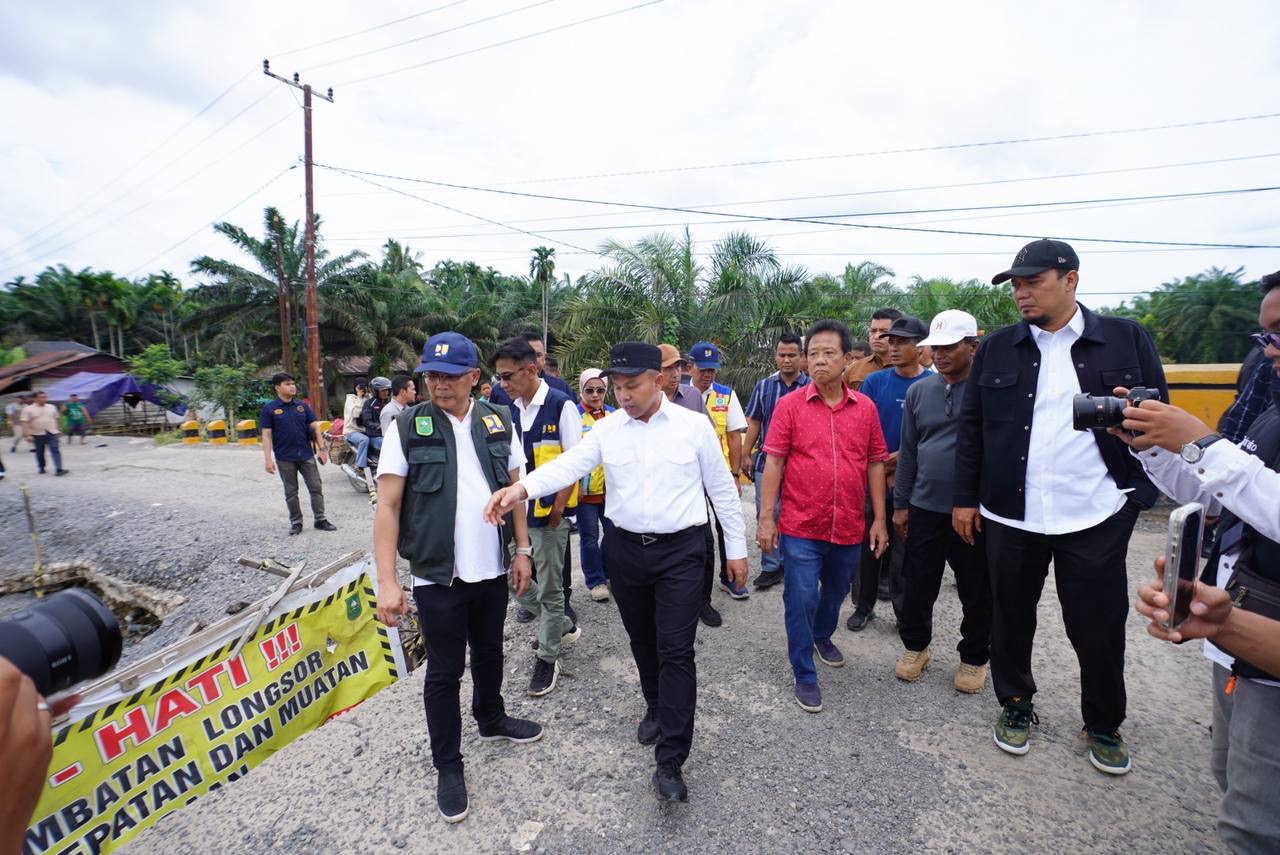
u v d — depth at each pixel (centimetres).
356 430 970
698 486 263
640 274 1491
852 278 2473
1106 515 239
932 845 222
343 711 341
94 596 121
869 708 311
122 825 258
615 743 288
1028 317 249
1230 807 158
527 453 378
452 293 3931
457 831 238
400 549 253
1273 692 149
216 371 2617
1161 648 363
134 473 1305
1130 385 237
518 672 358
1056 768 260
